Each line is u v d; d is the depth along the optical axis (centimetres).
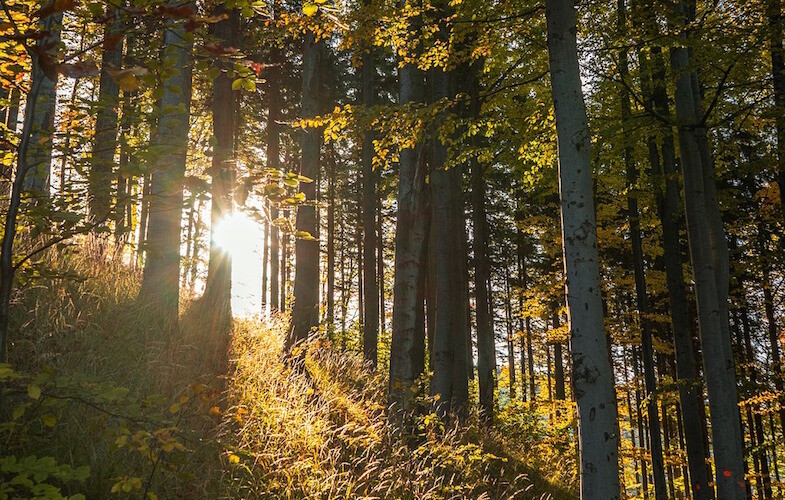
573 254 504
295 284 984
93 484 386
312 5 304
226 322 811
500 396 2072
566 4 546
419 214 842
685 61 835
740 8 743
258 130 2056
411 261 830
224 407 582
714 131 996
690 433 1006
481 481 769
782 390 977
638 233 1353
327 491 548
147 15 253
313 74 1051
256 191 320
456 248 1153
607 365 486
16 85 296
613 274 1666
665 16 772
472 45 791
